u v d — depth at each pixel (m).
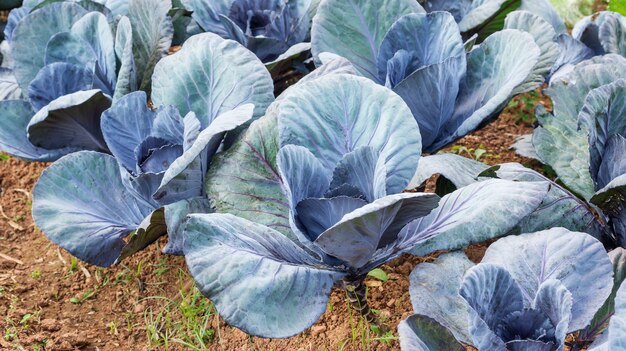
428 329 2.37
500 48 3.48
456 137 3.32
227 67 3.36
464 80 3.53
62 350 3.35
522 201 2.63
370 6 3.62
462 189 2.86
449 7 4.45
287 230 2.95
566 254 2.58
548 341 2.38
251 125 3.11
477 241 2.62
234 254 2.54
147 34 3.93
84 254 3.30
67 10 4.02
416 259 3.70
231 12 4.18
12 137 3.80
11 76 4.36
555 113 3.45
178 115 3.21
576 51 4.16
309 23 4.26
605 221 3.14
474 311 2.25
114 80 3.73
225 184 3.03
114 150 3.31
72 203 3.37
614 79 3.43
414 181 2.99
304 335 3.31
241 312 2.46
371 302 3.45
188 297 3.61
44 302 3.67
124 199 3.46
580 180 3.24
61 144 3.69
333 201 2.57
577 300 2.50
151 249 3.97
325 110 2.87
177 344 3.37
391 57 3.52
